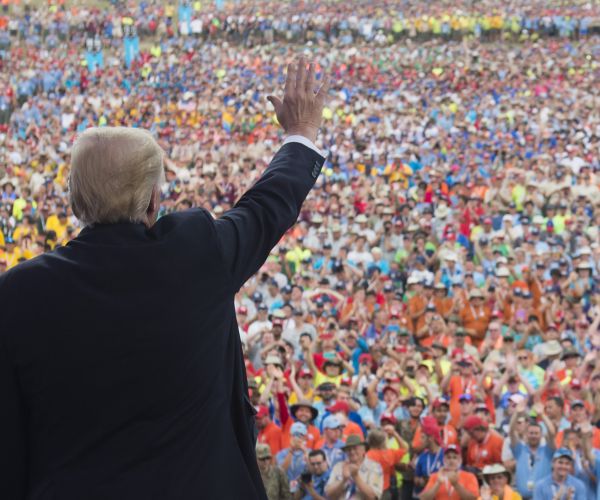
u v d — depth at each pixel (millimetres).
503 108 34938
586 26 48062
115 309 1806
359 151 28188
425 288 15812
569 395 11156
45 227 20375
